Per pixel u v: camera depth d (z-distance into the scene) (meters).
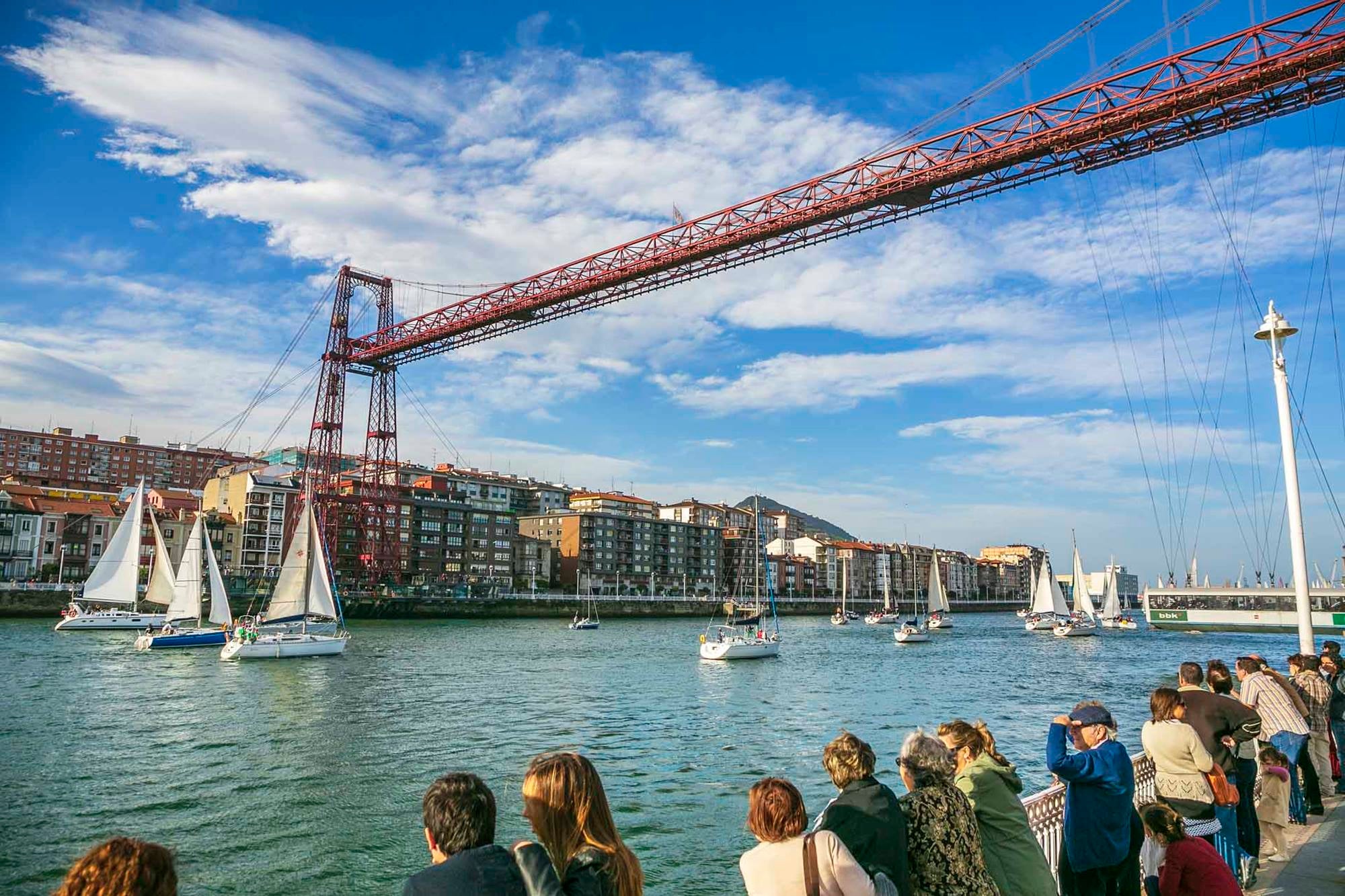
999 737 36.84
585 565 180.62
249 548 137.38
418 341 113.00
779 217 78.19
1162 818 6.39
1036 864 6.21
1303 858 9.95
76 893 3.27
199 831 20.80
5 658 59.97
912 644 106.44
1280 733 11.27
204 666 59.72
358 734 34.09
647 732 35.84
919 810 5.54
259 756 29.56
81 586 100.69
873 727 38.47
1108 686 58.88
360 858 18.95
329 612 73.81
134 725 35.69
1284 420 16.09
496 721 38.09
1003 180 67.12
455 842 4.24
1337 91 51.62
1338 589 111.38
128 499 131.12
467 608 138.12
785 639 115.88
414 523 154.50
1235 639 116.50
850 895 4.73
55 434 188.38
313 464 119.62
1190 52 56.06
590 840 4.42
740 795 24.72
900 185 69.81
